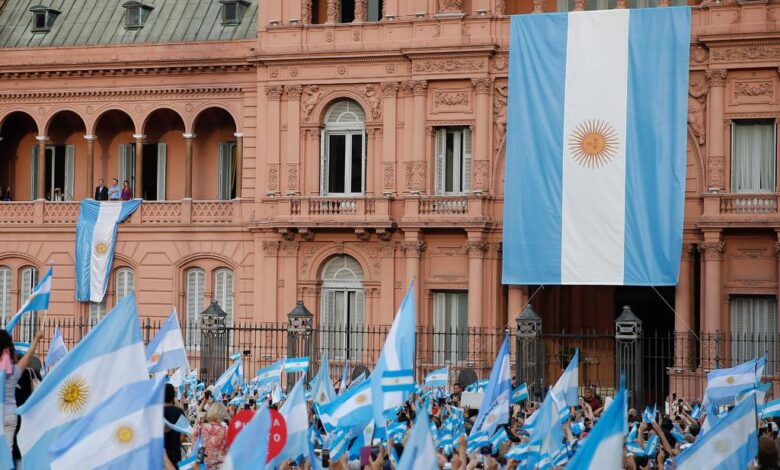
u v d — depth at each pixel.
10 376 30.03
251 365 88.75
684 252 80.00
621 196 78.75
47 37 97.19
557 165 79.88
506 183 80.75
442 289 84.69
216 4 94.75
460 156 85.00
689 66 79.62
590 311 90.81
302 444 31.89
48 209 94.56
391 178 85.50
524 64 80.88
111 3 97.75
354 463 32.75
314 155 87.56
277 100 88.38
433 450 24.91
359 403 37.56
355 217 85.19
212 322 80.88
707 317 78.88
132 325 27.52
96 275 92.75
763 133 79.62
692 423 48.47
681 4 82.44
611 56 79.38
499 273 83.94
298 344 79.50
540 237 80.00
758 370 51.97
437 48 83.56
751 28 78.12
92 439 26.98
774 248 78.50
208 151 94.75
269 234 88.31
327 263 87.88
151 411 27.12
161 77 92.50
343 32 86.50
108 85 93.69
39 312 94.12
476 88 83.31
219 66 90.62
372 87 86.12
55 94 94.75
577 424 46.94
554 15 80.44
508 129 80.88
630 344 72.62
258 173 89.19
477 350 82.88
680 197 78.12
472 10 83.81
